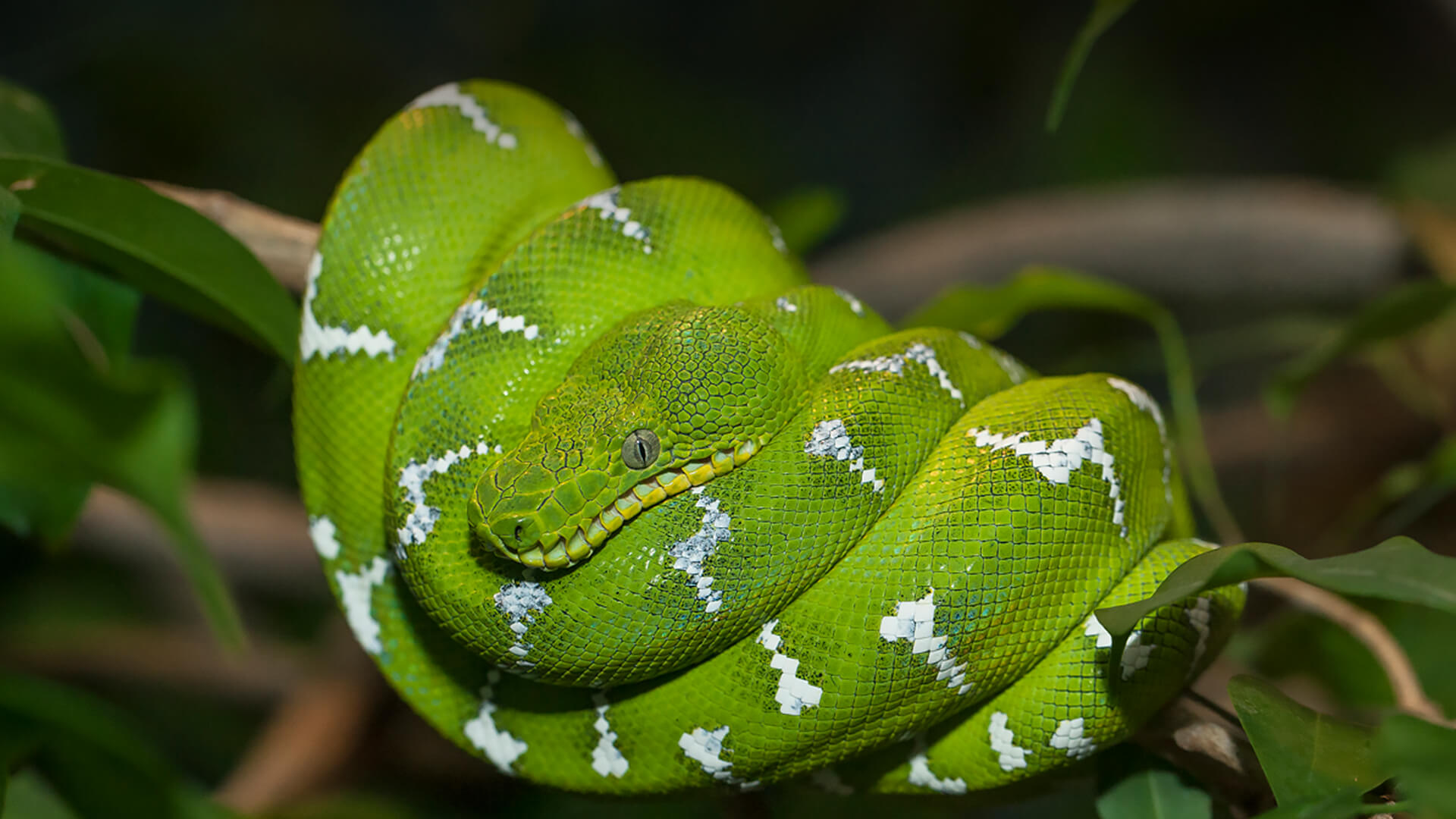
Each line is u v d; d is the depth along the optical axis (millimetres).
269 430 1575
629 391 721
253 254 749
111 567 1381
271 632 1470
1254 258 1447
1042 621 717
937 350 740
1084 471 722
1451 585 662
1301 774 690
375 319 748
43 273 776
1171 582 683
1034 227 1515
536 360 736
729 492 715
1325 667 866
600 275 742
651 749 724
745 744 716
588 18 1901
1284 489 1449
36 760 799
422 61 1804
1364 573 666
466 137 761
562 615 711
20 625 1354
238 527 1365
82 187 737
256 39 1688
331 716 1192
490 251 756
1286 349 1597
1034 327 1736
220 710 1396
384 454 747
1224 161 1870
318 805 954
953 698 716
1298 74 1874
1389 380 1264
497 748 738
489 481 715
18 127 784
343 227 751
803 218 948
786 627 714
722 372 717
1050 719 721
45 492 816
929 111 1964
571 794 737
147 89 1620
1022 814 1239
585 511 710
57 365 759
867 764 740
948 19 1919
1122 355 1169
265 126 1688
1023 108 1913
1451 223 1321
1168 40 1889
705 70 1972
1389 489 944
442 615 718
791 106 1983
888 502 718
